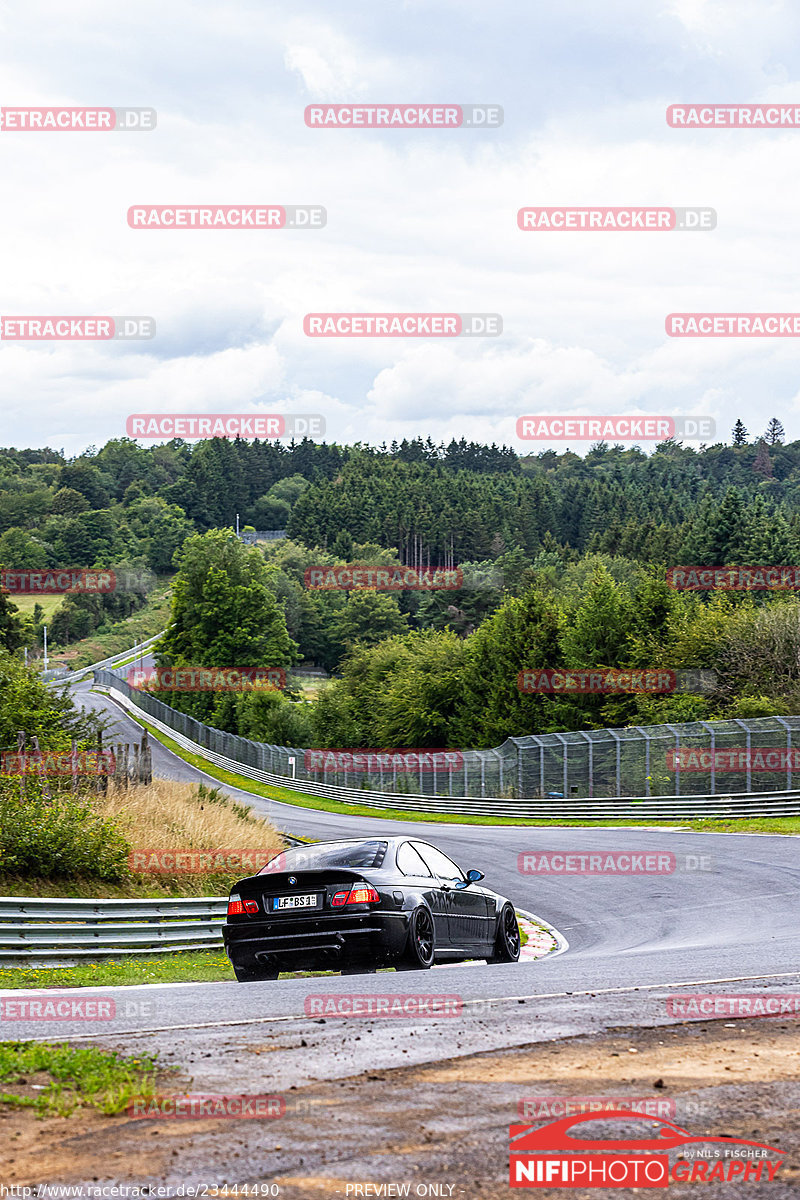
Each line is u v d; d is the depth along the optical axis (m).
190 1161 6.36
